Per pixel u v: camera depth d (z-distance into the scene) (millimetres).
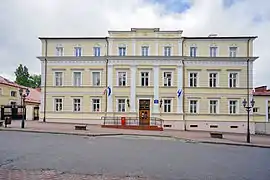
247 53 37469
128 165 11664
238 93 37125
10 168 10320
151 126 34219
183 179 9516
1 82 47844
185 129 36562
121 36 37750
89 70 37906
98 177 9344
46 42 38750
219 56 37406
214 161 13570
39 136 22562
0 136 21703
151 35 37500
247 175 10453
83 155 13906
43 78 38312
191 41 37750
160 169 11047
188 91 37219
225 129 36844
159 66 37094
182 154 15664
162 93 36938
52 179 8805
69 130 27953
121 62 37375
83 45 38406
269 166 12586
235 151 18500
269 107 45594
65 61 38188
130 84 37125
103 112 37312
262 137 31953
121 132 28406
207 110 37062
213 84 37438
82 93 37844
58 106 38156
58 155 13617
